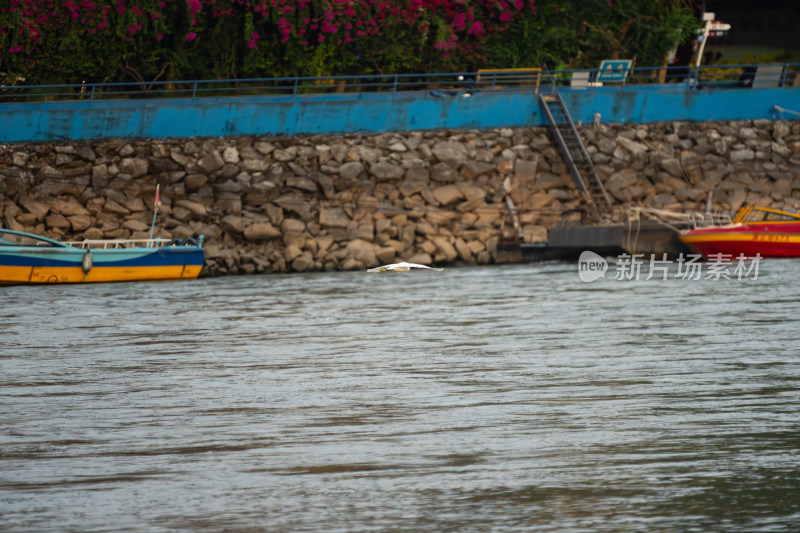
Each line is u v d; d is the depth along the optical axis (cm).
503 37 17988
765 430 5672
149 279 13138
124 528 4466
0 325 9656
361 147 15225
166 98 16212
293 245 14375
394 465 5206
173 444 5616
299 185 14838
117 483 4997
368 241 14675
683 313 9862
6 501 4772
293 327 9512
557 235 14538
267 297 11581
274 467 5206
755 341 8288
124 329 9450
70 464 5284
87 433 5853
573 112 16362
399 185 15100
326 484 4950
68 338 8988
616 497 4728
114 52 15962
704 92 16662
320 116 15475
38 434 5834
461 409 6297
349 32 16600
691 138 16400
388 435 5734
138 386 7069
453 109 15900
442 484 4928
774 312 9756
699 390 6638
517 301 10975
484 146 15662
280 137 15275
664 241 14462
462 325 9488
